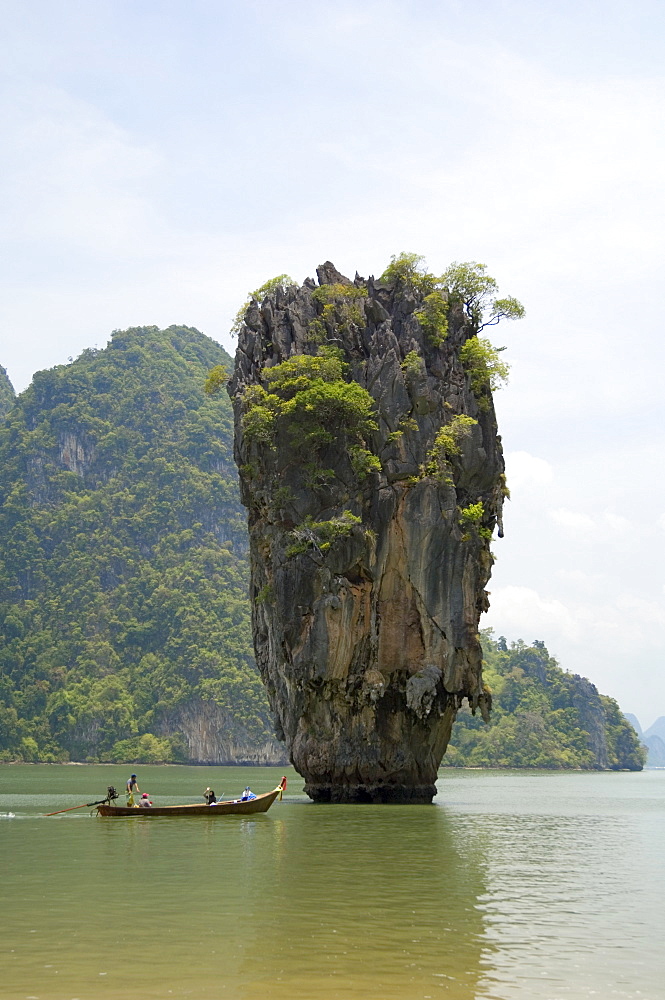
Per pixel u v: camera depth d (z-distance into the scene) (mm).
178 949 22188
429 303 67812
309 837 43188
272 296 71188
